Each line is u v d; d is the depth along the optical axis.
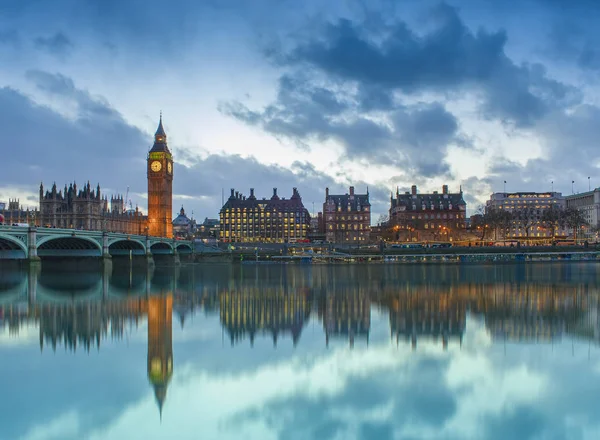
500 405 27.70
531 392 29.59
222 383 31.30
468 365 34.88
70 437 23.92
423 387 30.48
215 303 66.25
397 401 28.36
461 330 46.44
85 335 44.06
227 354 37.84
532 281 100.25
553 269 145.12
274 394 29.47
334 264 194.00
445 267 161.75
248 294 78.06
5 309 59.09
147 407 27.50
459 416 26.31
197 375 32.78
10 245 110.00
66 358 36.38
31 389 29.95
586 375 32.62
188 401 28.36
